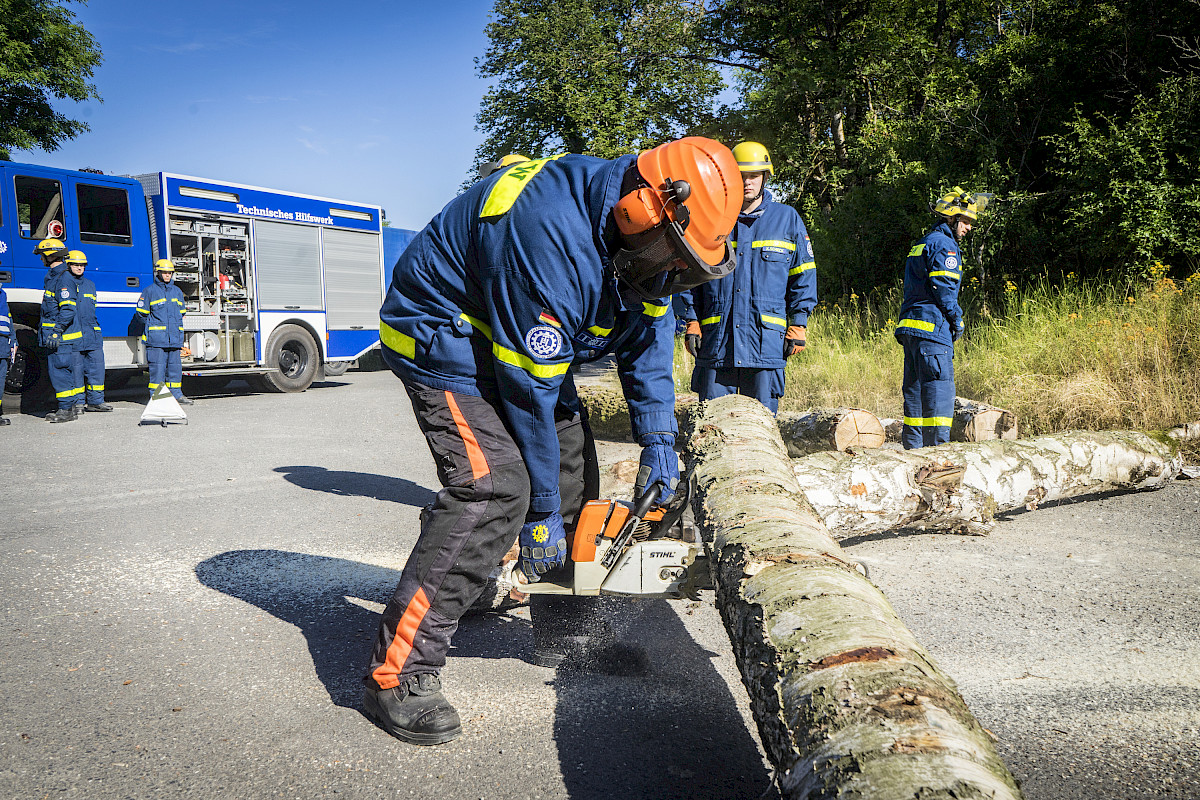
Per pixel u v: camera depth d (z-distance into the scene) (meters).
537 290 1.95
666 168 1.96
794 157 17.39
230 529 4.30
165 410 8.51
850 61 16.75
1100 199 10.12
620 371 2.43
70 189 9.62
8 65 19.64
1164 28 10.92
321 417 9.13
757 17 19.62
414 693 2.16
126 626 2.95
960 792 1.14
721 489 2.61
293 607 3.16
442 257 2.14
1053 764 2.01
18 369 9.64
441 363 2.15
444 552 2.15
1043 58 11.66
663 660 2.68
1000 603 3.13
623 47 22.64
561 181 2.02
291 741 2.14
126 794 1.89
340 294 12.99
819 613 1.71
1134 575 3.44
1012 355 7.60
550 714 2.30
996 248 11.13
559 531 2.28
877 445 5.37
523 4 22.69
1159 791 1.90
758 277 4.46
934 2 17.05
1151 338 6.63
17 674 2.54
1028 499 4.13
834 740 1.36
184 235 10.72
